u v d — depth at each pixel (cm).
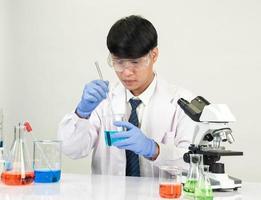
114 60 182
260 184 183
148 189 161
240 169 279
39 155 171
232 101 281
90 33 311
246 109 279
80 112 197
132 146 179
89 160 306
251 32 278
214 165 166
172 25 293
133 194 150
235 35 281
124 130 184
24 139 168
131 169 208
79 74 313
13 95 326
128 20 181
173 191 144
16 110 326
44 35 320
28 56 324
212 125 164
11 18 325
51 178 171
